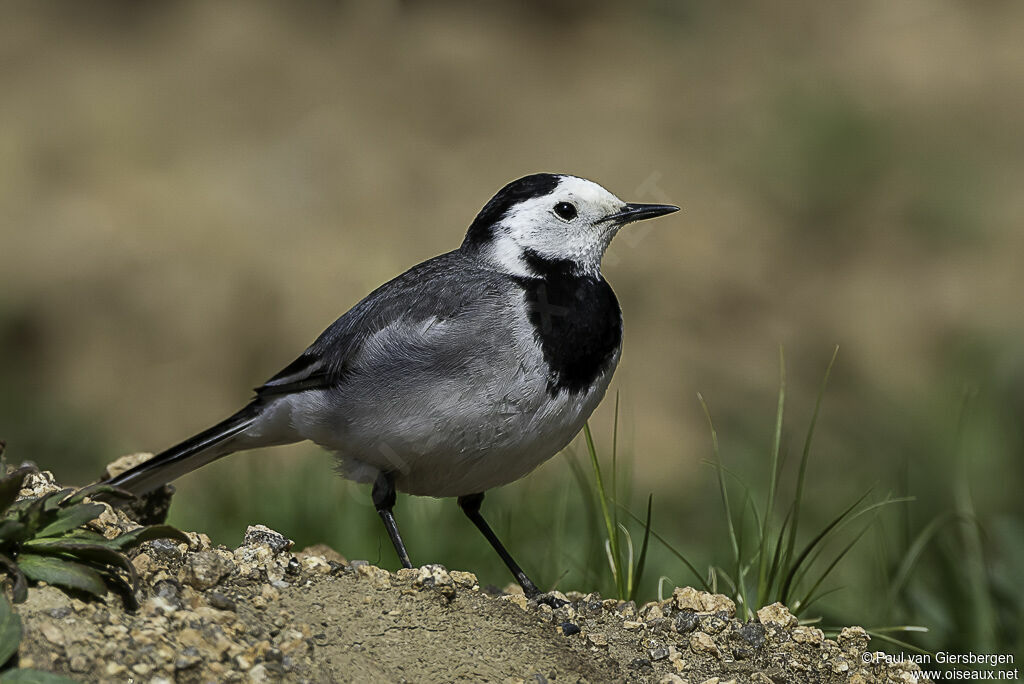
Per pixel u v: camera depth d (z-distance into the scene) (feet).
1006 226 63.26
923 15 80.48
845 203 64.75
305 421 24.53
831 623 27.63
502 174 64.28
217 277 54.85
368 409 23.48
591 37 78.38
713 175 65.67
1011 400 42.80
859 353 53.67
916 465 38.88
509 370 22.99
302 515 31.91
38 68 70.38
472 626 19.75
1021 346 46.65
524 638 19.93
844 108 68.85
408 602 19.75
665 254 59.21
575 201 24.88
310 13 76.95
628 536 25.75
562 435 23.81
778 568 25.66
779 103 69.56
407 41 75.10
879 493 38.37
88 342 51.65
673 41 78.79
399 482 24.57
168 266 55.42
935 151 67.31
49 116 65.67
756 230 62.18
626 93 72.54
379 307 24.17
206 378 51.03
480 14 78.79
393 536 23.89
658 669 20.40
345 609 19.19
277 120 67.21
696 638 21.16
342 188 62.39
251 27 74.38
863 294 58.54
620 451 42.32
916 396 45.83
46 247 55.47
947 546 30.91
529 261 24.70
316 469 32.89
